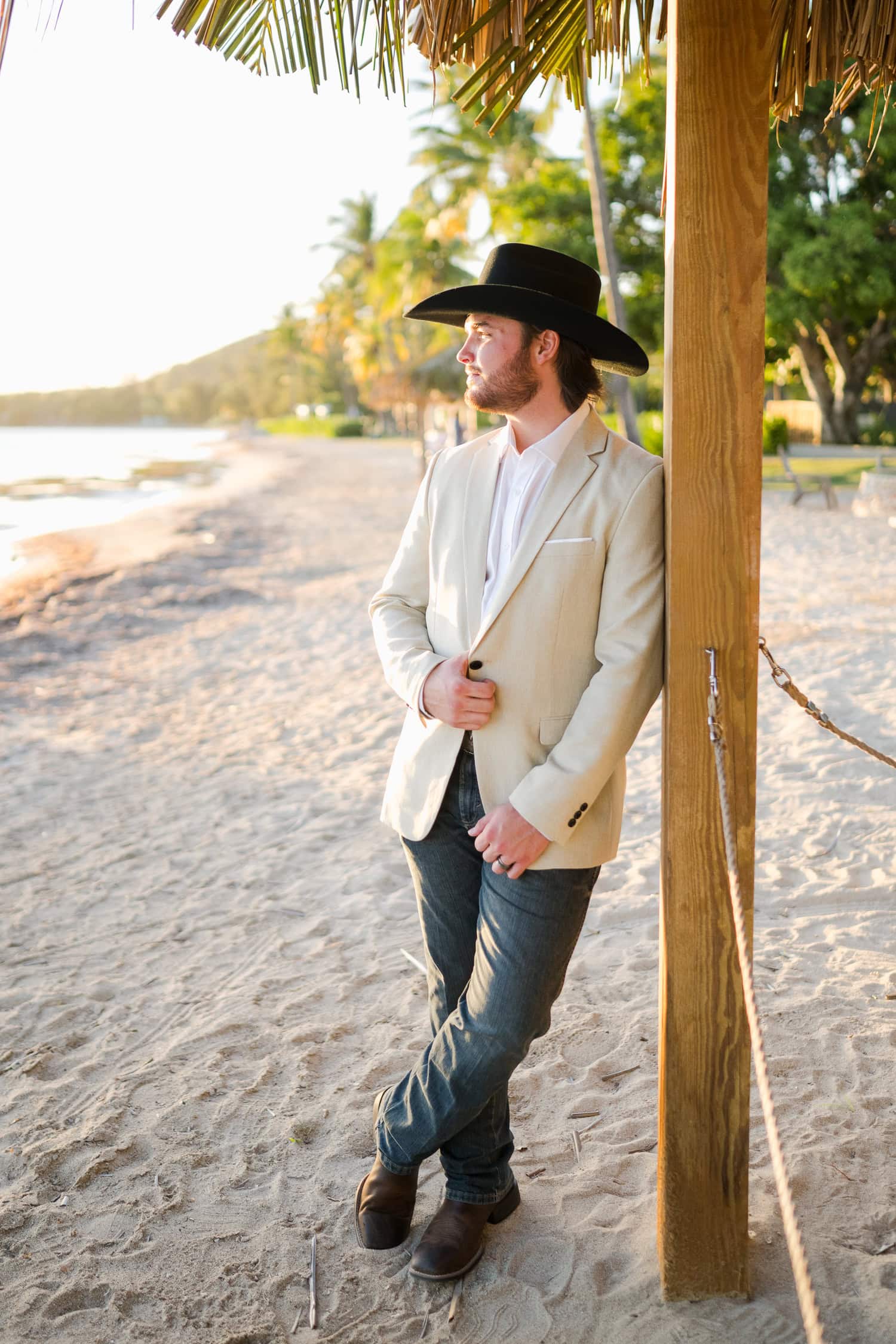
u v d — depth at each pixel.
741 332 1.84
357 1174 2.50
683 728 1.95
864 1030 2.94
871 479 15.27
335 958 3.65
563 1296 2.09
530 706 2.01
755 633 1.93
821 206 23.09
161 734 6.91
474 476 2.13
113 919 4.12
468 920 2.19
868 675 6.60
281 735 6.73
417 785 2.14
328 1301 2.12
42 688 8.18
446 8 2.05
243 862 4.66
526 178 31.42
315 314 70.31
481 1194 2.20
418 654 2.12
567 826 1.94
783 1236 2.21
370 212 58.47
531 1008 2.00
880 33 2.16
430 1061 2.09
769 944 3.51
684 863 1.97
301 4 2.07
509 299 1.93
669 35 1.86
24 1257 2.27
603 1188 2.40
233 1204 2.42
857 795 4.74
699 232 1.81
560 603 1.98
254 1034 3.16
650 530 1.98
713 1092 2.01
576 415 2.04
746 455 1.88
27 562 15.30
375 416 80.00
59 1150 2.62
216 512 22.50
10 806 5.54
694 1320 2.01
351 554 15.32
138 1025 3.29
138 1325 2.07
